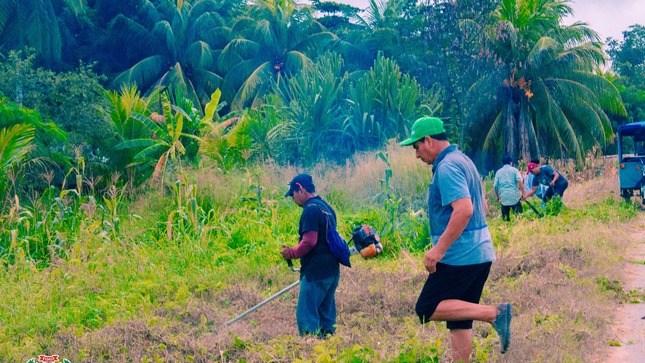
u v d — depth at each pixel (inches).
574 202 653.9
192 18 1487.5
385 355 187.0
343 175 601.9
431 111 851.4
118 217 446.9
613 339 211.3
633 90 1813.5
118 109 621.6
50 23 1011.9
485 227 173.6
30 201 498.6
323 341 203.6
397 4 1359.5
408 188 549.3
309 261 225.5
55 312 279.4
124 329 231.5
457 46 1008.9
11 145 473.7
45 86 679.7
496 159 1197.1
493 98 1123.3
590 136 1195.9
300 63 1381.6
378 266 354.6
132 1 1440.7
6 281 324.8
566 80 1155.3
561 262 326.3
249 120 722.2
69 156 618.8
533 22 1162.0
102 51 1429.6
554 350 190.7
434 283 171.9
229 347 210.2
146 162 607.5
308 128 758.5
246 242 410.0
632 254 375.2
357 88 786.8
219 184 499.5
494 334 210.7
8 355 213.6
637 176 679.1
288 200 517.7
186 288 299.9
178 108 620.7
